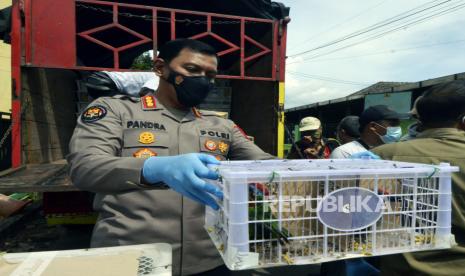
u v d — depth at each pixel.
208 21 3.79
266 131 4.07
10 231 3.90
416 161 1.55
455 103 1.56
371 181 1.01
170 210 1.51
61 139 4.34
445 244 1.06
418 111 1.73
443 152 1.50
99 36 5.02
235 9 4.25
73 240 3.71
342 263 2.49
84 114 1.48
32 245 3.60
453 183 1.41
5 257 0.95
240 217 0.86
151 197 1.50
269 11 4.09
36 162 3.48
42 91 3.66
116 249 1.02
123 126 1.54
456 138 1.52
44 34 3.28
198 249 1.54
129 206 1.49
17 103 3.12
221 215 1.01
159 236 1.48
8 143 6.62
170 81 1.61
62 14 3.33
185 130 1.64
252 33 4.46
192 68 1.58
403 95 7.45
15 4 3.16
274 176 0.88
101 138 1.37
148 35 5.32
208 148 1.66
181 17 4.71
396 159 1.64
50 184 2.40
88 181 1.18
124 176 1.11
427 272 1.41
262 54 3.88
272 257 0.92
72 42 3.37
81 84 4.98
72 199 3.27
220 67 5.57
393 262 1.57
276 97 3.88
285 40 3.91
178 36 5.44
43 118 3.68
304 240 0.95
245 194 0.86
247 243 0.87
